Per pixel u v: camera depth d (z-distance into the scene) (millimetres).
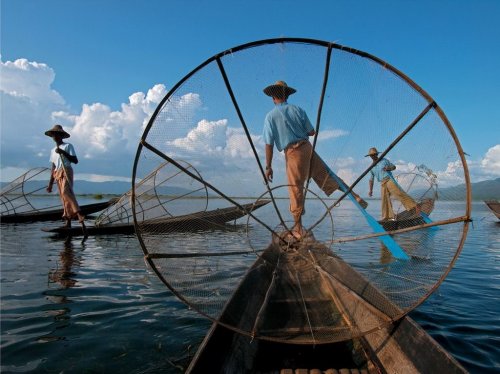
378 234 3875
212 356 2482
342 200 4543
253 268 4141
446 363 2131
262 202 5477
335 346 3107
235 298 3197
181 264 3549
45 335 3320
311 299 3783
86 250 7730
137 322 3637
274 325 3244
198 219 5785
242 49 3162
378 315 2836
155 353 2975
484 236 10758
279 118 4590
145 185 4500
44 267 6035
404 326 2676
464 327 3619
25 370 2709
